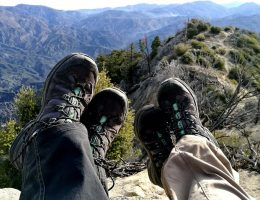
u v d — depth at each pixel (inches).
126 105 24.7
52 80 23.1
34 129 16.1
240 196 13.4
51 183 12.2
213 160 15.5
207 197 13.0
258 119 87.6
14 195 24.9
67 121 16.1
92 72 24.0
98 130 22.4
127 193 27.1
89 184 12.2
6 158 71.6
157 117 24.2
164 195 27.6
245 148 63.0
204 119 72.9
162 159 22.6
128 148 70.1
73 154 12.9
